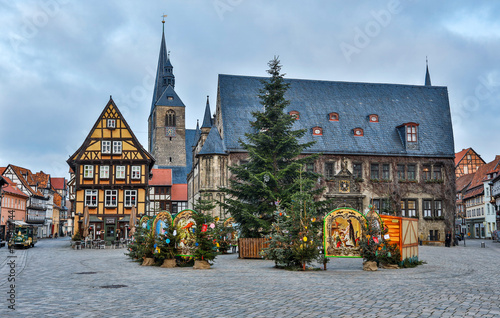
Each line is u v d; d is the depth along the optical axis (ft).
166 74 427.33
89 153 174.40
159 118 400.06
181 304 36.65
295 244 67.51
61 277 57.72
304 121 189.88
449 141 195.21
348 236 68.80
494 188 245.04
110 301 38.29
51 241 242.99
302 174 103.55
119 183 173.99
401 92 208.74
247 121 183.11
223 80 192.95
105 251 128.57
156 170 276.00
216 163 173.37
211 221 73.56
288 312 32.86
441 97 209.87
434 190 187.42
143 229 87.04
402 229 71.67
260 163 104.94
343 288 45.50
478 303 36.19
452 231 185.47
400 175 187.42
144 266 75.82
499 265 76.54
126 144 176.04
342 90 204.03
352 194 172.55
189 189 259.39
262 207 98.37
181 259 78.13
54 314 32.63
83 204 171.83
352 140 188.03
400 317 30.81
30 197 294.05
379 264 73.26
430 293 41.70
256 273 62.49
